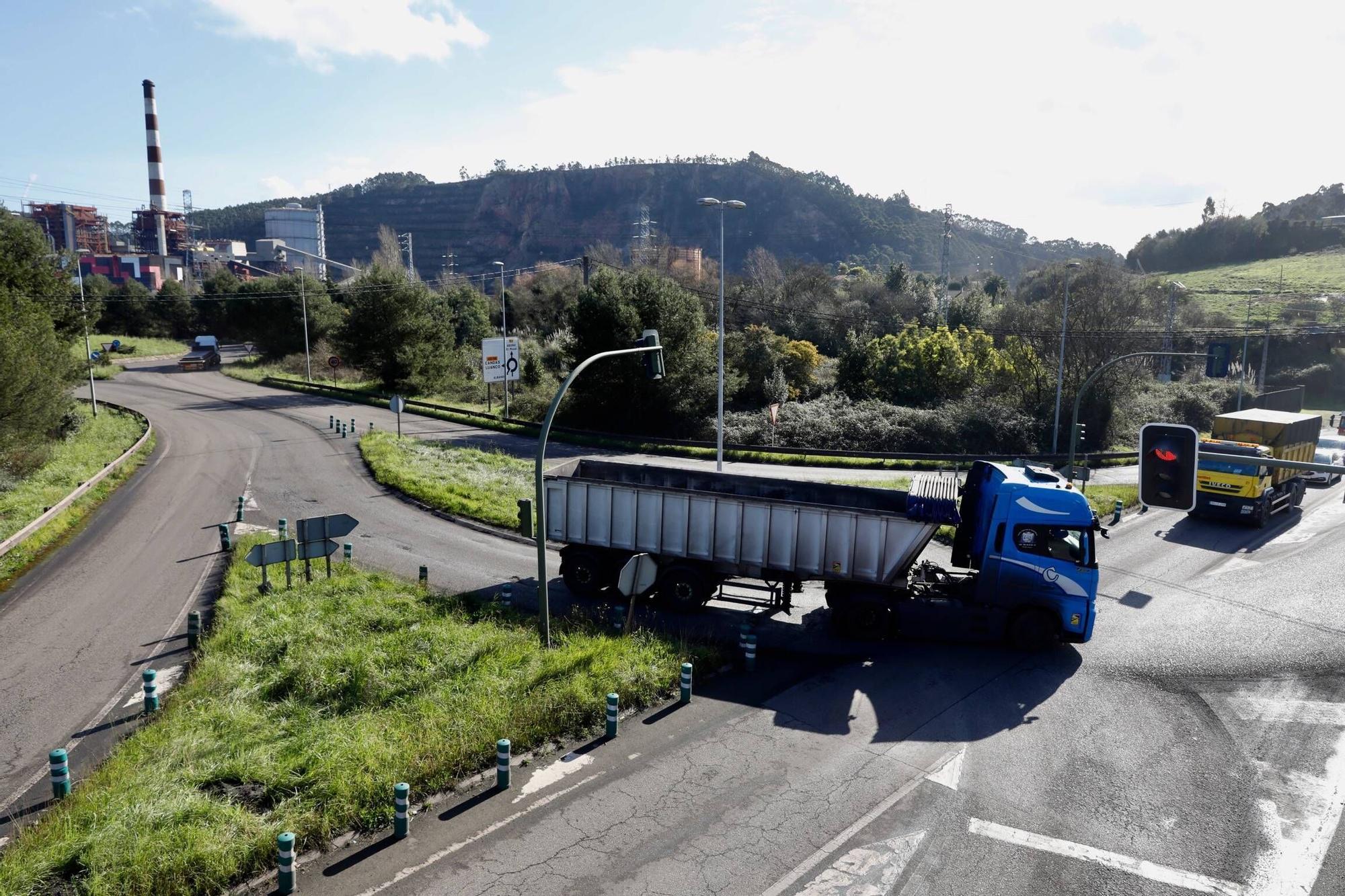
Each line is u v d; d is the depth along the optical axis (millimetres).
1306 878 9289
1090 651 16203
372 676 13344
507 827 10000
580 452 40250
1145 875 9297
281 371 68938
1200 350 64500
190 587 19062
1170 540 25359
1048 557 15820
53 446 33469
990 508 16250
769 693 13977
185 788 10156
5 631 16438
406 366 57125
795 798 10719
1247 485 26250
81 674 14500
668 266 128375
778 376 52250
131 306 95000
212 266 149625
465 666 13953
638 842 9727
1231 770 11680
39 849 9023
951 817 10359
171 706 12719
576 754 11773
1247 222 152750
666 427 46594
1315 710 13641
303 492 28672
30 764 11578
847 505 17828
